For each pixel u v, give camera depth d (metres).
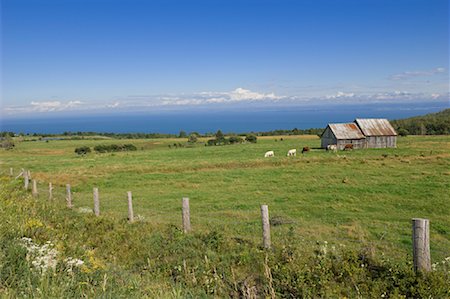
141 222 15.84
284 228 16.92
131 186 34.91
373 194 26.77
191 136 121.56
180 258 11.34
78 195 30.23
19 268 6.76
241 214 21.58
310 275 9.04
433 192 26.27
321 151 64.19
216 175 38.78
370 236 16.56
